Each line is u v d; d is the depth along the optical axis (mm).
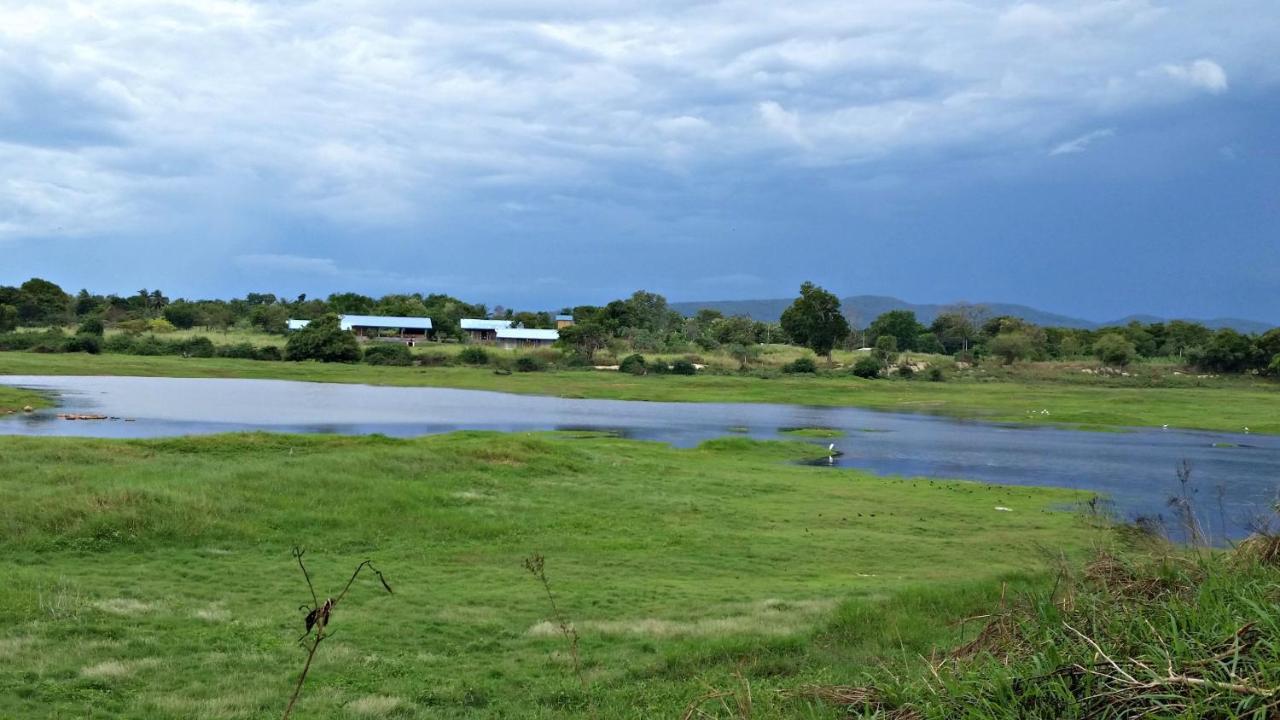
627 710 10367
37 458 28062
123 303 177750
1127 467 49875
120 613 14438
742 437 58406
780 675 11516
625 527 26453
